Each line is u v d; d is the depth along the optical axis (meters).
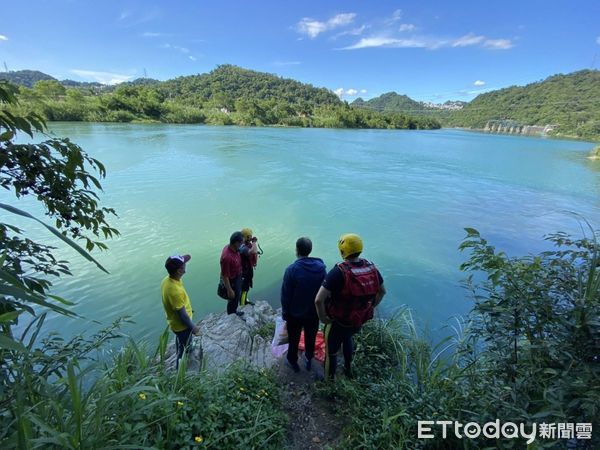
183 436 2.13
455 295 7.56
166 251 9.31
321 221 12.85
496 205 16.38
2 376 1.44
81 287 7.37
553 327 2.09
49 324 6.05
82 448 1.52
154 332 5.97
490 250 2.38
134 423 2.05
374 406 2.93
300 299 3.29
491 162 32.97
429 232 12.14
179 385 2.63
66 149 1.89
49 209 2.05
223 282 5.09
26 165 1.83
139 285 7.54
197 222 11.78
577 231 12.63
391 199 16.83
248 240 5.90
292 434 2.79
